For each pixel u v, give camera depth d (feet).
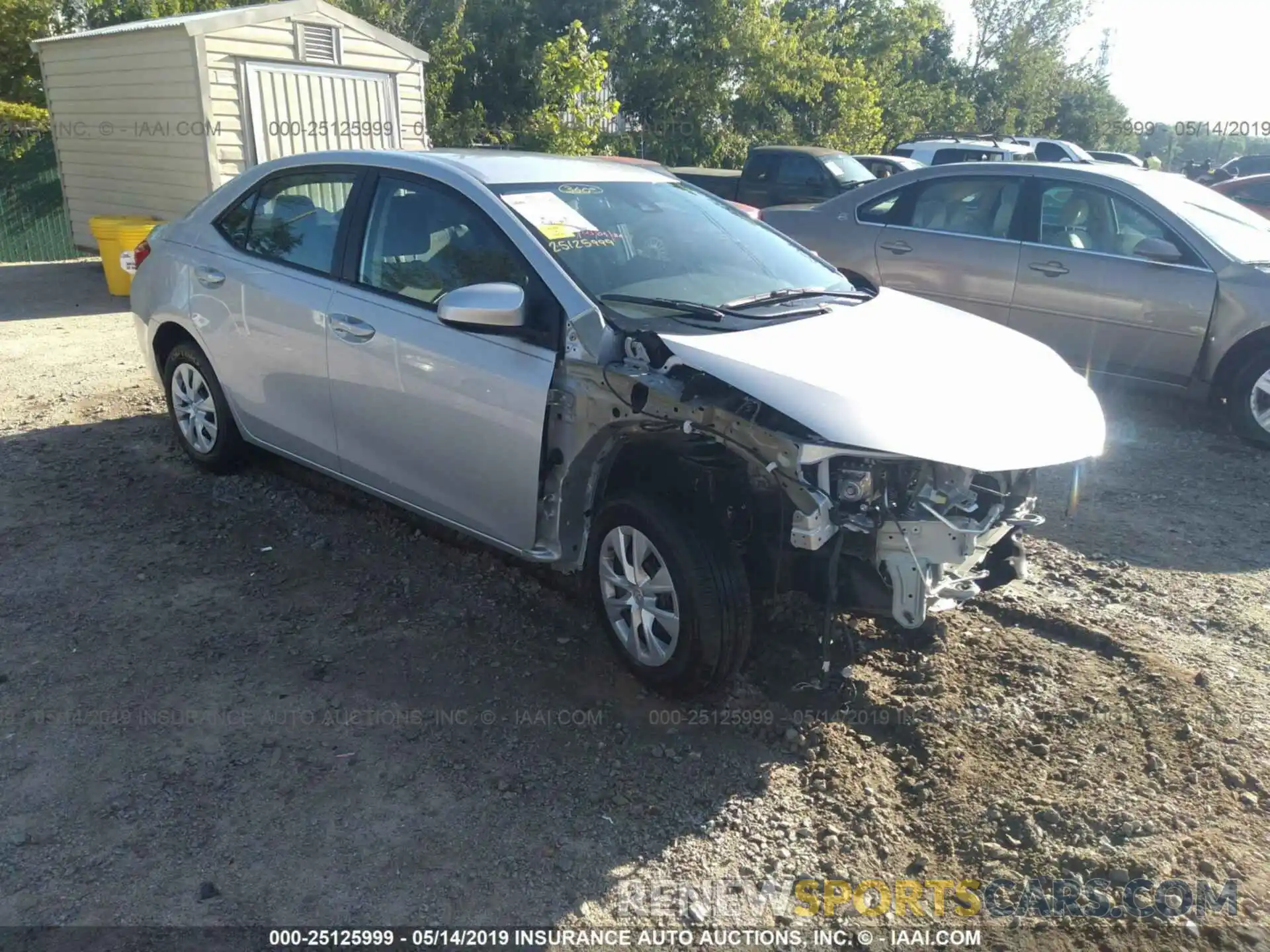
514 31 88.33
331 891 9.20
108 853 9.51
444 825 10.07
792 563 11.39
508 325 11.91
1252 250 22.67
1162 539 17.25
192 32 35.04
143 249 18.76
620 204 14.42
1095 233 23.90
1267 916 9.19
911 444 10.42
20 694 11.87
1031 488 12.49
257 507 17.21
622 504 11.88
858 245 26.94
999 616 14.40
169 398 18.76
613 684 12.53
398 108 42.42
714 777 10.91
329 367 14.74
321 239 15.29
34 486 17.89
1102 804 10.55
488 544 14.32
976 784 10.85
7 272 42.34
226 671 12.48
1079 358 24.23
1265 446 22.12
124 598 14.12
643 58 89.10
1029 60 156.87
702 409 11.07
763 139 90.53
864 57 110.93
